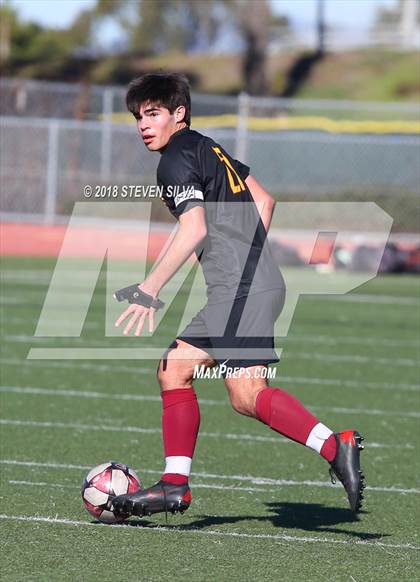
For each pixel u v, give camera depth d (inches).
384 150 3120.1
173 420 585.6
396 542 592.7
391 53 4975.4
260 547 570.3
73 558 535.2
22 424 914.7
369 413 1020.5
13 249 2532.0
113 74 5113.2
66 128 2714.1
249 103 2583.7
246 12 4781.0
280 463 809.5
